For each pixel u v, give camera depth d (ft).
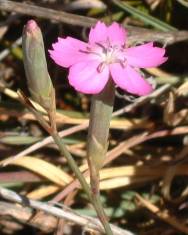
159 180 0.61
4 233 0.60
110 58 0.40
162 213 0.59
